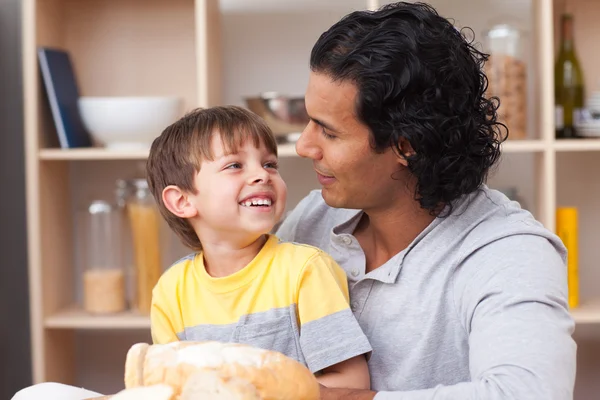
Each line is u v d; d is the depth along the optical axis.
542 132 2.36
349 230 1.33
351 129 1.14
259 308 1.23
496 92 2.38
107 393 2.82
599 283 2.68
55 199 2.59
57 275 2.60
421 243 1.20
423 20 1.13
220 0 2.68
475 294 1.10
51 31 2.59
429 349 1.18
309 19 2.69
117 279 2.52
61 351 2.62
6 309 2.78
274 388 0.79
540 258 1.08
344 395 1.02
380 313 1.21
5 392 2.78
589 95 2.62
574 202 2.69
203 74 2.38
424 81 1.11
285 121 2.37
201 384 0.77
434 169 1.14
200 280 1.28
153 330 1.30
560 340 0.99
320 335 1.18
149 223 2.46
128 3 2.73
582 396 2.72
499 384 0.95
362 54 1.11
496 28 2.39
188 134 1.27
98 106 2.41
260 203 1.25
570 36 2.49
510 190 2.46
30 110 2.42
